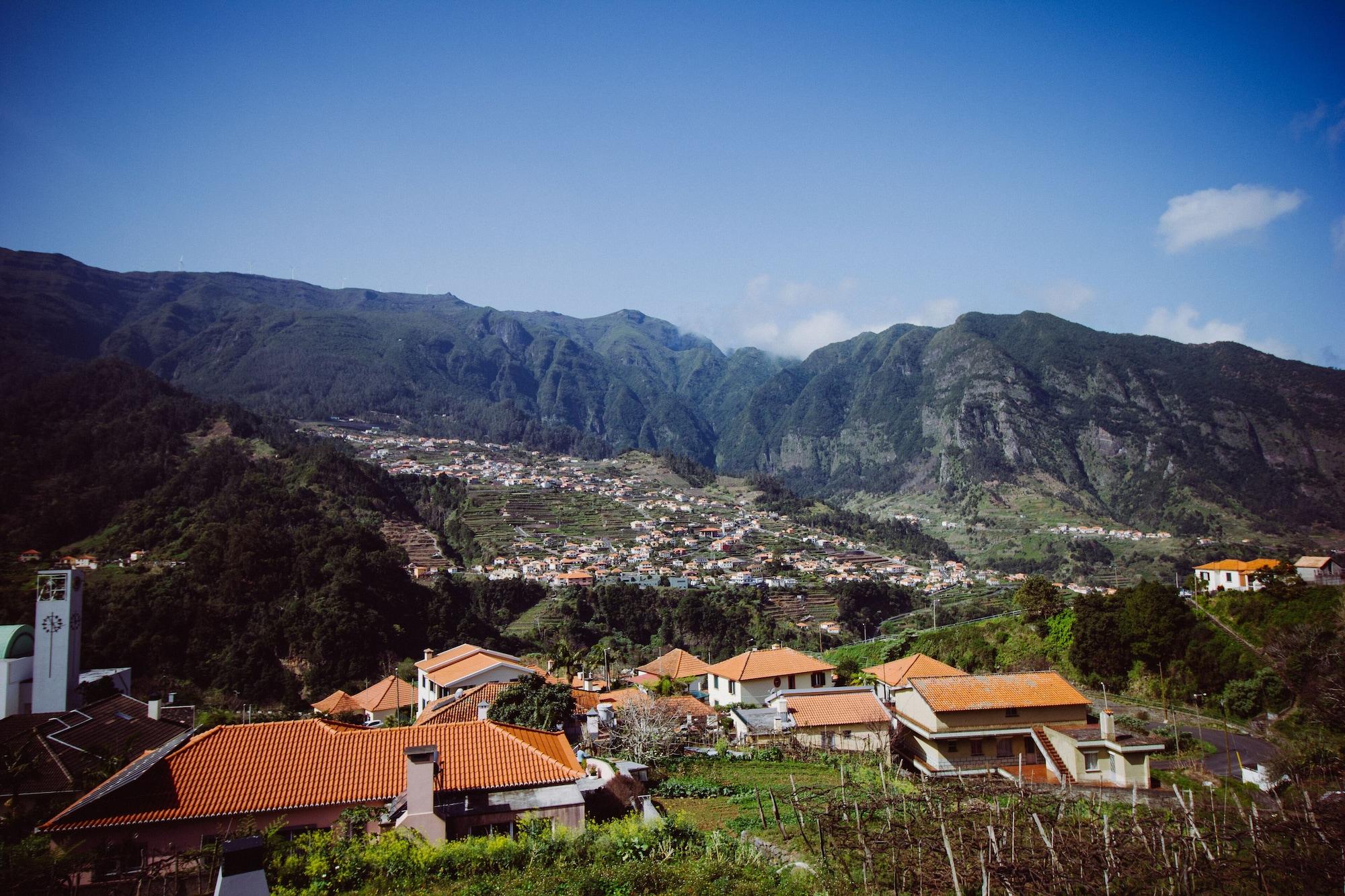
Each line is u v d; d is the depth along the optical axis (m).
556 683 59.03
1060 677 48.06
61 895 22.55
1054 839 23.30
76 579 44.62
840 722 49.06
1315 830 24.22
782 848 26.34
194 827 24.58
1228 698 52.91
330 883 21.33
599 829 25.30
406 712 70.94
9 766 31.23
